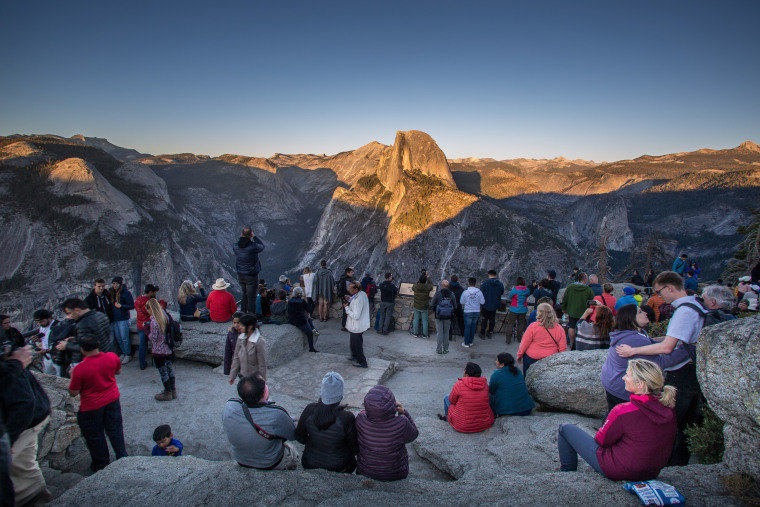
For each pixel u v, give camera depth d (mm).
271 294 10195
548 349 6801
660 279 4133
